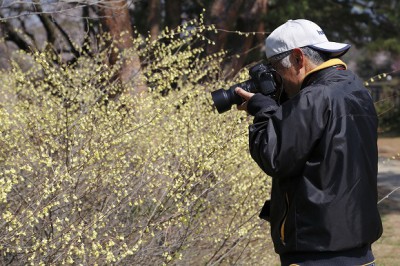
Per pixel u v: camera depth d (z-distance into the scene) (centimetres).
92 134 503
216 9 1288
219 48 1276
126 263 511
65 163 477
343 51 352
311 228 326
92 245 458
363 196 330
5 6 857
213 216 584
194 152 518
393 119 2123
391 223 1012
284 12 1577
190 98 598
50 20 1142
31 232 480
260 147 332
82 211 507
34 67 678
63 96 552
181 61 694
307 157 325
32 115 523
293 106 327
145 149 552
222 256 573
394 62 2012
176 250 544
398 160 1672
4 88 662
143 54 698
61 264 472
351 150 326
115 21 989
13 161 497
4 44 945
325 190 323
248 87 380
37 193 459
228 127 538
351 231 326
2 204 495
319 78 345
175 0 1554
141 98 586
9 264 472
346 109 329
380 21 1961
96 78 606
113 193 507
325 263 329
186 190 504
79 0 845
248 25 1494
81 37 833
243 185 580
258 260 679
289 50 347
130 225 523
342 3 1842
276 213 348
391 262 811
